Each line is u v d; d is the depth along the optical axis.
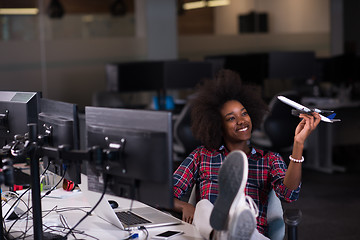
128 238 2.12
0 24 7.14
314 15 8.56
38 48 7.36
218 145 2.48
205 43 8.32
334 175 6.43
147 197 1.86
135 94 7.93
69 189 2.88
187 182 2.53
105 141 1.96
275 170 2.35
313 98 7.04
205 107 2.46
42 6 7.34
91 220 2.39
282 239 2.38
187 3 8.19
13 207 2.59
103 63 7.75
